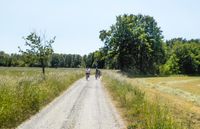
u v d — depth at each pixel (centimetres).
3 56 11819
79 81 4578
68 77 4103
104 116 1493
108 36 8862
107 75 5553
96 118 1433
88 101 2081
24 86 1712
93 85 3784
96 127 1230
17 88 1619
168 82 5988
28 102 1566
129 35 8762
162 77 7912
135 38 8762
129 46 8831
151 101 1566
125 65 8925
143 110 1383
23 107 1480
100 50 8994
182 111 1744
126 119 1428
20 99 1497
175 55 11781
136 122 1313
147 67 9275
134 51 8838
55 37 3856
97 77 6184
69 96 2375
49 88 2322
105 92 2825
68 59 16100
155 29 9419
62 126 1229
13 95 1448
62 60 15888
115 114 1562
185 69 11881
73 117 1441
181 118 1427
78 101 2064
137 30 8825
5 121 1208
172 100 2559
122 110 1705
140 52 8875
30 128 1172
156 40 9331
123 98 2028
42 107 1741
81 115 1503
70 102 1998
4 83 1633
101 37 8906
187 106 2186
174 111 1669
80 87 3362
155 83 5581
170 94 3400
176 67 11594
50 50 3853
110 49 8862
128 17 8944
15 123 1252
